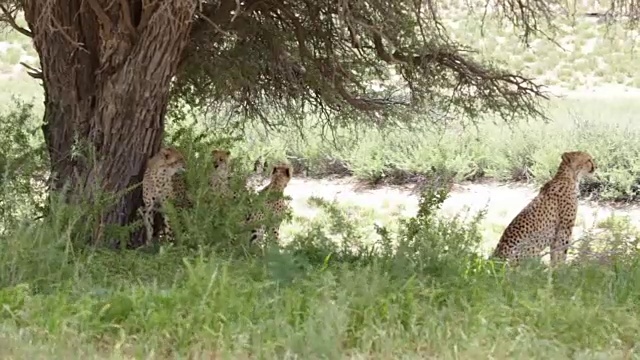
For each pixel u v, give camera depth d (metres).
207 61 14.25
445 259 10.33
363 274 8.98
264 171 15.38
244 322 7.62
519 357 7.19
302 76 15.56
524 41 14.70
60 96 12.88
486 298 8.71
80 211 11.35
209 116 20.47
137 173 12.74
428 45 13.55
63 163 12.78
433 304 8.59
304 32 14.60
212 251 10.41
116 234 11.86
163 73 12.43
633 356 7.50
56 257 9.55
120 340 7.27
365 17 12.58
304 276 9.51
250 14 14.23
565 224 12.83
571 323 8.05
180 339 7.29
